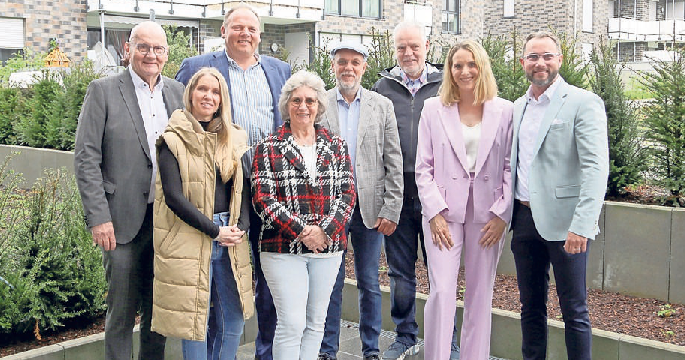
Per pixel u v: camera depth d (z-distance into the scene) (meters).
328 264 4.38
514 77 7.25
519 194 4.54
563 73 6.91
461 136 4.63
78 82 11.71
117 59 22.97
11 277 4.98
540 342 4.64
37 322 4.99
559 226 4.34
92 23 22.42
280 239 4.26
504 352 5.38
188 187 4.04
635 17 38.25
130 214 4.25
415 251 5.38
